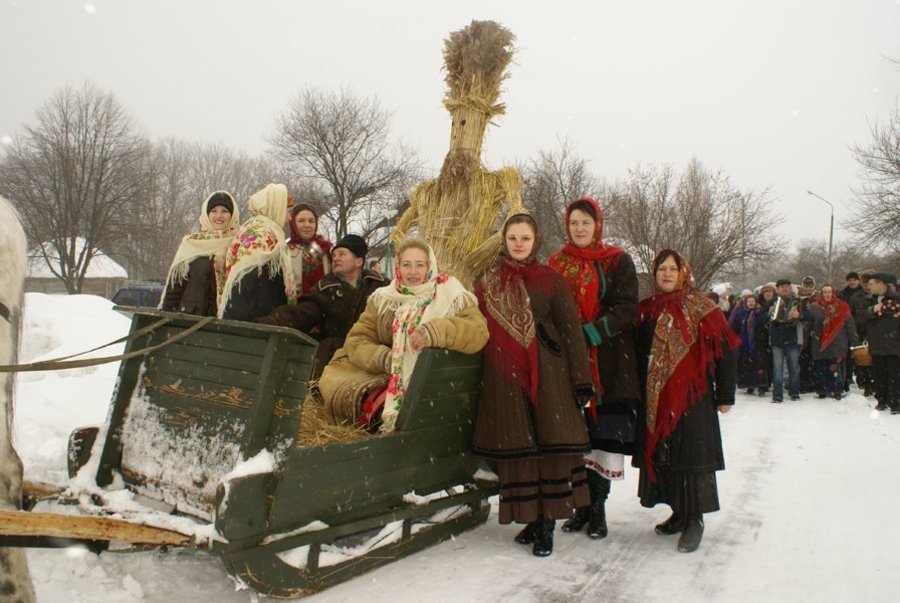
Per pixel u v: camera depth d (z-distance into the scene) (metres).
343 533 3.49
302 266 5.73
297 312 4.74
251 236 4.56
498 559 4.14
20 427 5.52
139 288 23.75
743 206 19.19
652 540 4.58
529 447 4.11
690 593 3.70
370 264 11.64
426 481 4.13
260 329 3.17
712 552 4.33
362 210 28.94
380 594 3.56
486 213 6.29
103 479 3.73
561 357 4.29
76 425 5.83
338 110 27.83
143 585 3.50
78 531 2.66
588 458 4.67
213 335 3.53
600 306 4.69
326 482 3.40
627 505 5.47
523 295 4.28
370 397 4.21
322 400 4.59
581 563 4.12
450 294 4.27
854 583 3.84
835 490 5.74
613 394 4.58
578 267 4.75
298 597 3.39
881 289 10.48
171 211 49.66
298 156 28.02
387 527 3.92
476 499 4.51
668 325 4.48
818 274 59.22
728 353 4.43
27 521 2.56
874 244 24.50
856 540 4.53
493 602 3.53
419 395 3.85
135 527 2.83
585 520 4.81
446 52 6.66
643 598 3.63
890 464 6.69
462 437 4.37
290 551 3.34
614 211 21.53
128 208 33.75
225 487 2.98
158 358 3.80
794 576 3.94
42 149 31.00
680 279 4.62
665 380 4.43
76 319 9.30
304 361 3.18
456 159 6.41
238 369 3.37
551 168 28.23
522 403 4.17
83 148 31.03
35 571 3.47
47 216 31.44
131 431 3.78
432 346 3.88
